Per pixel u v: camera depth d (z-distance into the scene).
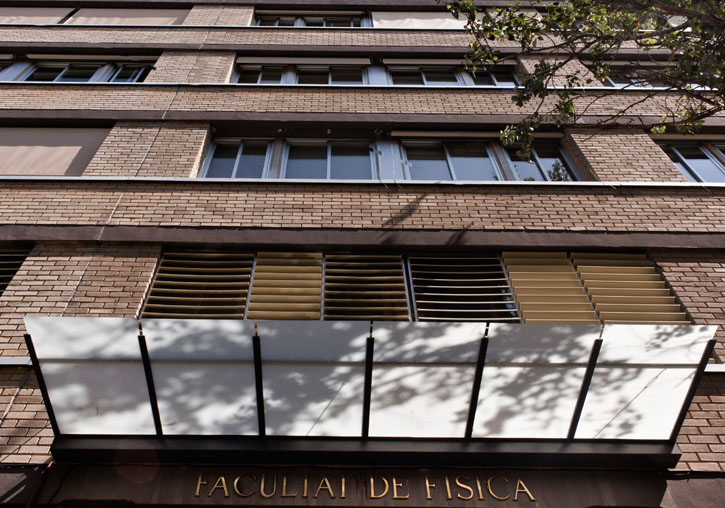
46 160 9.62
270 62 13.09
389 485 5.21
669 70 7.02
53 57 13.16
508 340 5.37
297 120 10.49
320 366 5.36
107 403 5.28
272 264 7.61
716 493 5.24
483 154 10.52
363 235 7.79
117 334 5.18
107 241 7.52
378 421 5.39
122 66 13.11
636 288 7.30
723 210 8.36
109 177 8.59
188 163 9.23
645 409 5.46
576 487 5.27
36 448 5.34
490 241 7.77
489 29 7.43
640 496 5.21
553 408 5.45
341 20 15.88
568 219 8.18
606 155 9.70
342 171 10.08
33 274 7.02
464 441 5.41
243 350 5.27
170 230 7.71
